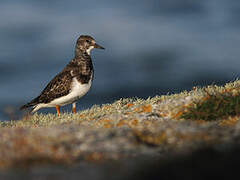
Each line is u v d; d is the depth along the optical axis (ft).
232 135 32.71
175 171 25.66
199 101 43.62
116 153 30.07
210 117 40.70
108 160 28.76
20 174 26.40
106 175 25.58
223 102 41.52
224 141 31.24
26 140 32.81
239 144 29.94
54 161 28.76
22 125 49.75
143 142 33.22
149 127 37.73
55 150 30.68
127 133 34.73
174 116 43.50
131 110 48.80
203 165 26.27
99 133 34.35
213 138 32.37
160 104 48.34
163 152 30.48
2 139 33.58
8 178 25.67
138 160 28.45
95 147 31.22
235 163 26.00
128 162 28.02
